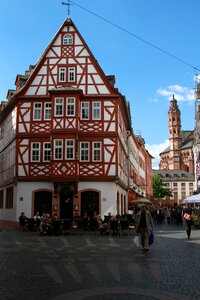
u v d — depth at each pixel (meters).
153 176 117.50
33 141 33.91
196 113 62.97
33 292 8.01
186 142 149.25
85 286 8.59
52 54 35.16
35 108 34.41
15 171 33.69
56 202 32.69
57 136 32.69
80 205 32.53
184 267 11.20
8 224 36.34
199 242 19.17
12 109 37.38
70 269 10.90
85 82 34.47
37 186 33.31
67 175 32.00
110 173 32.84
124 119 41.22
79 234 25.53
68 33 35.28
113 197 32.47
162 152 156.88
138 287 8.48
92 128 33.59
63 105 33.12
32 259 13.05
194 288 8.37
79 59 34.84
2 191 41.12
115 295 7.73
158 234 24.92
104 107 33.91
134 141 55.12
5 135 41.03
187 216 22.03
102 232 24.98
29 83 34.81
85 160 33.16
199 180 59.12
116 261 12.52
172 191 134.25
